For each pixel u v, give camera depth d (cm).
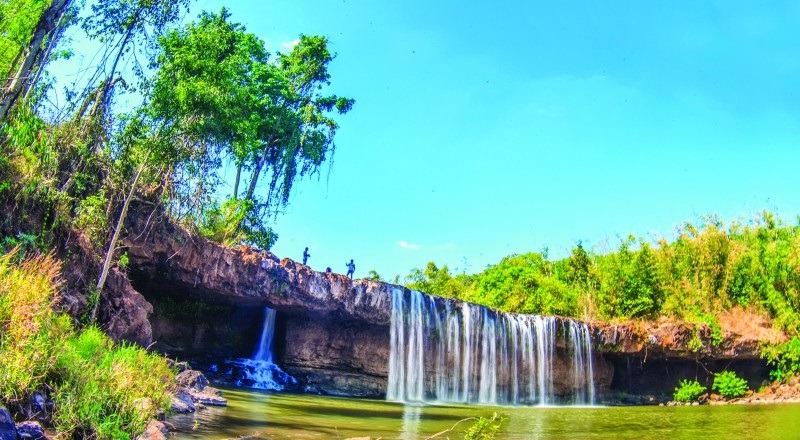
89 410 916
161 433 1032
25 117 1596
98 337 1391
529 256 6128
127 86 2003
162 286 2777
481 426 1228
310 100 4209
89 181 2044
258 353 3222
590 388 3809
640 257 4634
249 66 3619
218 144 2420
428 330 3409
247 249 2873
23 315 988
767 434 2053
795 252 4734
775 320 4456
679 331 3991
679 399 3925
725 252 4834
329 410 2073
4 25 1559
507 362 3625
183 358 3016
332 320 3244
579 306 4762
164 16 1867
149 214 2402
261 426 1373
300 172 4066
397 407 2591
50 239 1680
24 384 879
